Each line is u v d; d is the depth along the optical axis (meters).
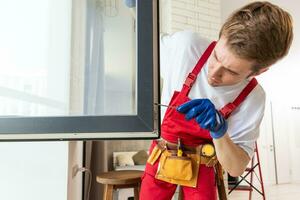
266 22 0.67
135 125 0.57
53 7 0.80
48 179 0.87
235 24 0.70
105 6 0.74
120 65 0.65
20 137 0.60
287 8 3.34
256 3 0.73
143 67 0.58
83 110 0.64
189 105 0.69
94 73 0.70
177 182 0.95
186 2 2.85
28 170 0.86
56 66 0.75
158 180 0.99
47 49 0.77
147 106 0.57
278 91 5.11
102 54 0.70
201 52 0.93
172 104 0.91
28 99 0.69
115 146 2.83
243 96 0.90
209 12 2.96
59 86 0.72
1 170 0.86
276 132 5.04
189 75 0.91
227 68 0.75
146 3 0.60
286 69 4.69
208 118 0.67
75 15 0.78
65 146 0.88
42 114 0.62
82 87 0.70
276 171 4.92
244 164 0.84
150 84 0.57
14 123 0.60
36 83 0.74
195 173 0.94
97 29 0.74
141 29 0.59
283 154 5.03
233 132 0.91
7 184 0.86
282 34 0.68
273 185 4.74
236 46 0.68
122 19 0.68
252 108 0.91
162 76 1.00
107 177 1.38
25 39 0.78
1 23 0.79
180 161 0.93
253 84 0.91
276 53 0.69
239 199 3.71
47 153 0.87
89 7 0.77
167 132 0.96
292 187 4.59
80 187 1.45
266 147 4.91
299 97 5.20
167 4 2.81
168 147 0.96
